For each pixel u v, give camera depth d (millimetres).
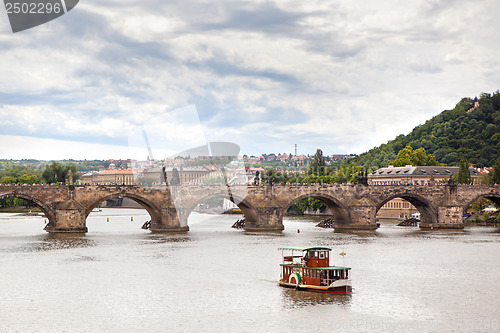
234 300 88250
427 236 187250
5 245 156625
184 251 142750
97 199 194125
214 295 91500
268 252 140375
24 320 77750
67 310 82750
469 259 130625
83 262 124438
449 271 114062
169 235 188250
